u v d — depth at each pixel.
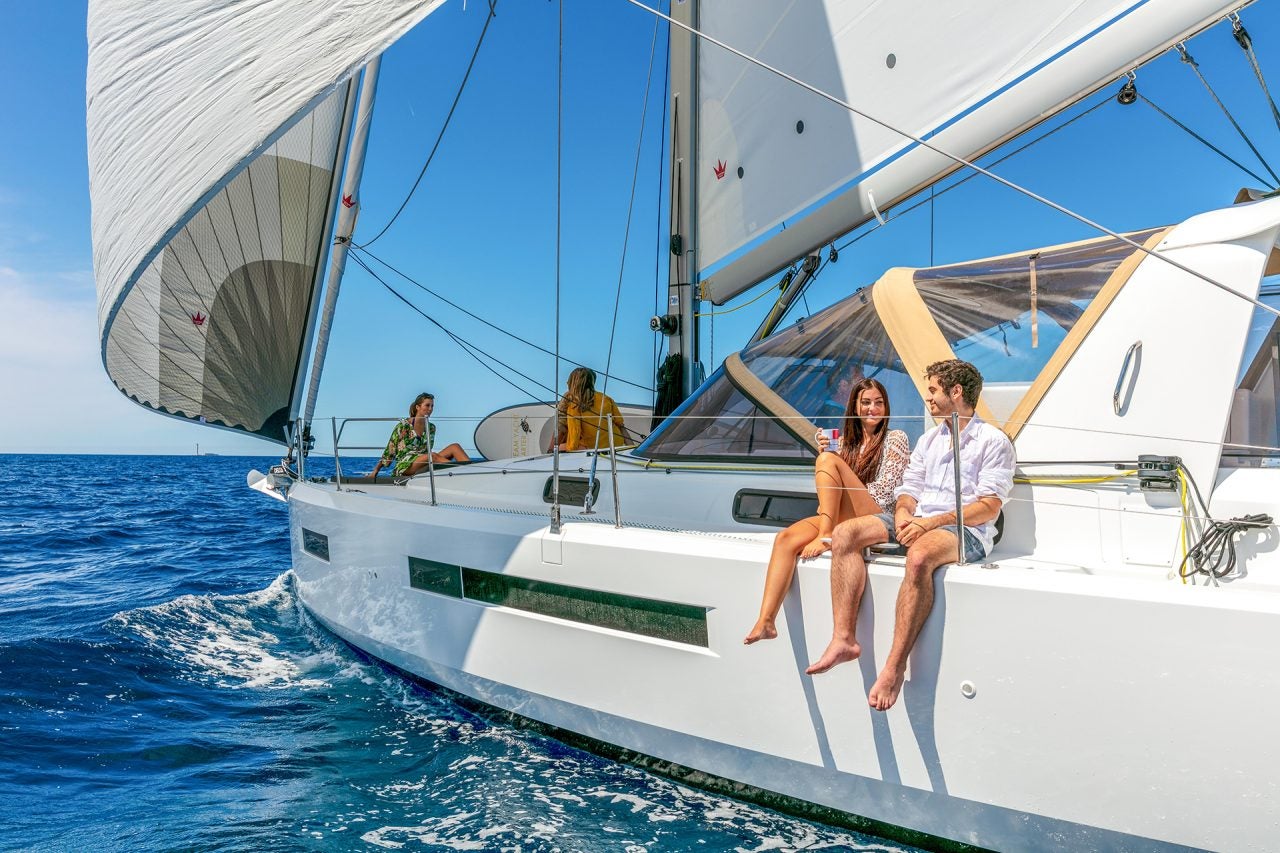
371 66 5.36
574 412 5.12
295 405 5.92
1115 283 2.81
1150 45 3.26
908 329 3.29
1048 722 2.18
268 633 5.07
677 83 5.30
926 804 2.40
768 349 3.83
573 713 3.11
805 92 4.40
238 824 2.69
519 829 2.66
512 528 3.27
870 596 2.42
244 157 3.39
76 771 3.11
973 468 2.48
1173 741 2.03
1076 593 2.13
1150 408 2.61
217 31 3.67
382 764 3.16
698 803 2.83
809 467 3.38
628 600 2.91
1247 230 2.59
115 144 3.99
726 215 5.00
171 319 5.57
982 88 3.72
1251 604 1.95
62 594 6.78
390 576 3.86
